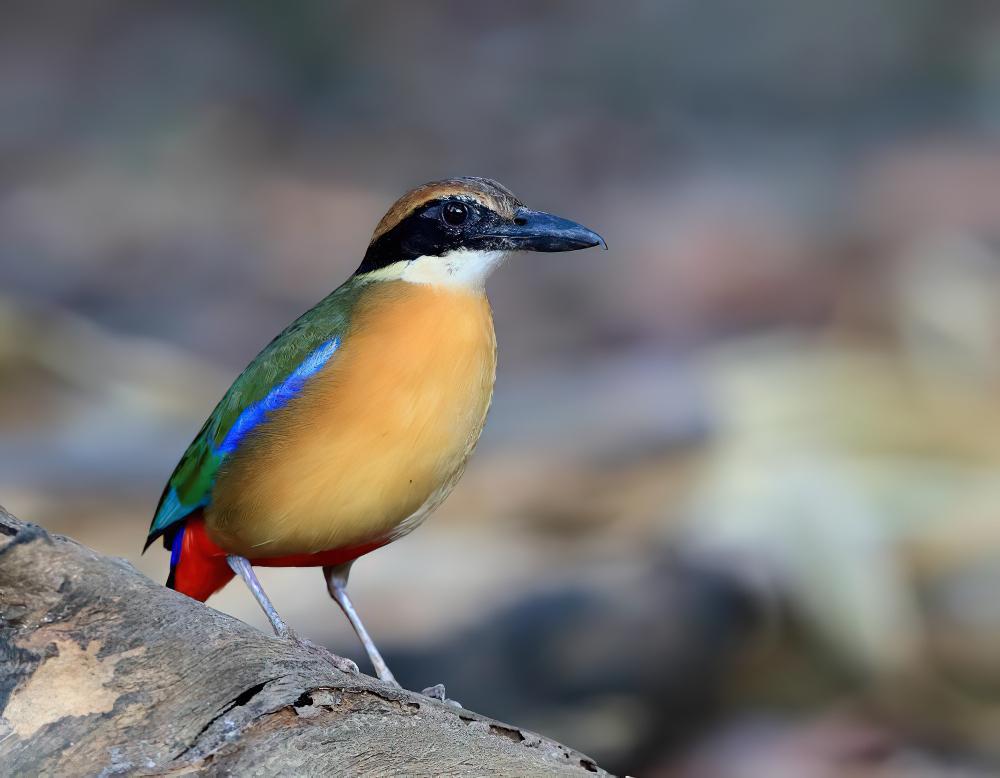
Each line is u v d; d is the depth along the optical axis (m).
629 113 32.31
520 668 10.82
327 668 5.25
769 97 33.50
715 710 11.23
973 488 12.55
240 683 5.04
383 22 37.59
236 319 20.69
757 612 11.52
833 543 11.95
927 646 11.70
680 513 12.52
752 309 20.20
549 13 38.53
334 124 31.97
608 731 10.72
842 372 14.43
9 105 32.53
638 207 25.91
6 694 4.99
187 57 35.72
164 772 4.84
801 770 10.99
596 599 11.18
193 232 24.52
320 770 4.93
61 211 25.28
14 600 5.12
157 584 5.30
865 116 32.16
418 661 10.84
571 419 14.31
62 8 39.06
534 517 12.91
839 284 20.55
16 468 13.64
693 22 37.09
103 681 5.02
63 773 4.84
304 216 25.67
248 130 31.09
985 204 24.58
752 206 25.41
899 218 24.42
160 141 30.08
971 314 15.27
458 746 5.21
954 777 10.91
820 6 37.06
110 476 13.63
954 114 31.78
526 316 20.98
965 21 36.78
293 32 36.88
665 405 14.07
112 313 20.80
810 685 11.60
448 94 33.56
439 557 12.09
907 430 13.17
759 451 12.99
